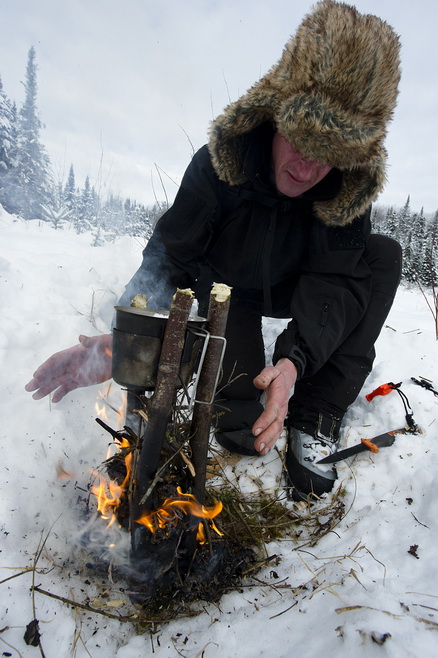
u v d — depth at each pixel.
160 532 1.05
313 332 1.56
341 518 1.41
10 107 15.64
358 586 1.07
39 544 1.17
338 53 1.24
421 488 1.42
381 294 1.76
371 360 1.78
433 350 2.34
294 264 1.86
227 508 1.41
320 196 1.62
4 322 1.84
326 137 1.32
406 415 1.72
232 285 2.01
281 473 1.65
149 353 0.93
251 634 1.01
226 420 1.78
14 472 1.31
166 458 1.09
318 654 0.89
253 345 2.03
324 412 1.68
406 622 0.91
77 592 1.09
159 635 1.02
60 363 1.40
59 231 4.70
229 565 1.19
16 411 1.51
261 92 1.45
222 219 1.82
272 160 1.62
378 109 1.33
